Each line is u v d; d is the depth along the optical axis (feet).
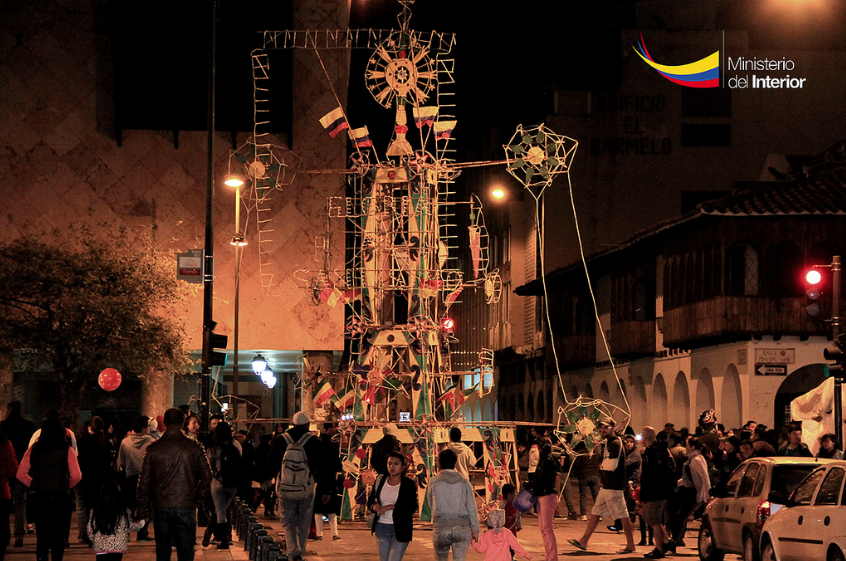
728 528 53.62
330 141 125.08
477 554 61.31
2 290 106.01
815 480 45.62
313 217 124.98
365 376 80.59
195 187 124.16
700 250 125.29
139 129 123.85
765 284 116.57
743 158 179.32
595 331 167.73
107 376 72.79
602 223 180.34
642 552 61.98
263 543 37.17
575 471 87.30
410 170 81.46
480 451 124.98
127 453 58.54
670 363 139.13
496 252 220.23
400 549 40.34
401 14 83.30
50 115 123.34
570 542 62.23
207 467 40.88
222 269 124.06
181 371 112.06
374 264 81.56
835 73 179.93
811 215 116.57
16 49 123.54
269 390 188.96
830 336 115.75
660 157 180.14
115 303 104.42
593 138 181.16
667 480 58.70
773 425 116.06
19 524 58.08
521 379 209.56
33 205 122.31
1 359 106.63
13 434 55.98
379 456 59.41
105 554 39.86
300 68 125.29
